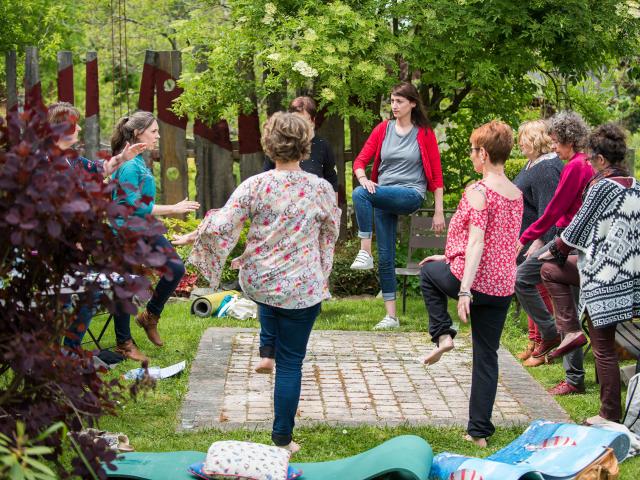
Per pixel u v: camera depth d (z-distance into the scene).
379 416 4.99
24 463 2.57
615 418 4.71
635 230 4.59
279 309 4.12
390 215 7.07
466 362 6.11
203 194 8.74
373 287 8.38
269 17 7.85
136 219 2.86
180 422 4.79
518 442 4.35
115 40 13.59
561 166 6.11
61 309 3.00
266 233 4.09
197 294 7.94
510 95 8.81
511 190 4.38
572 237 4.70
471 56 8.20
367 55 7.96
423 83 8.63
